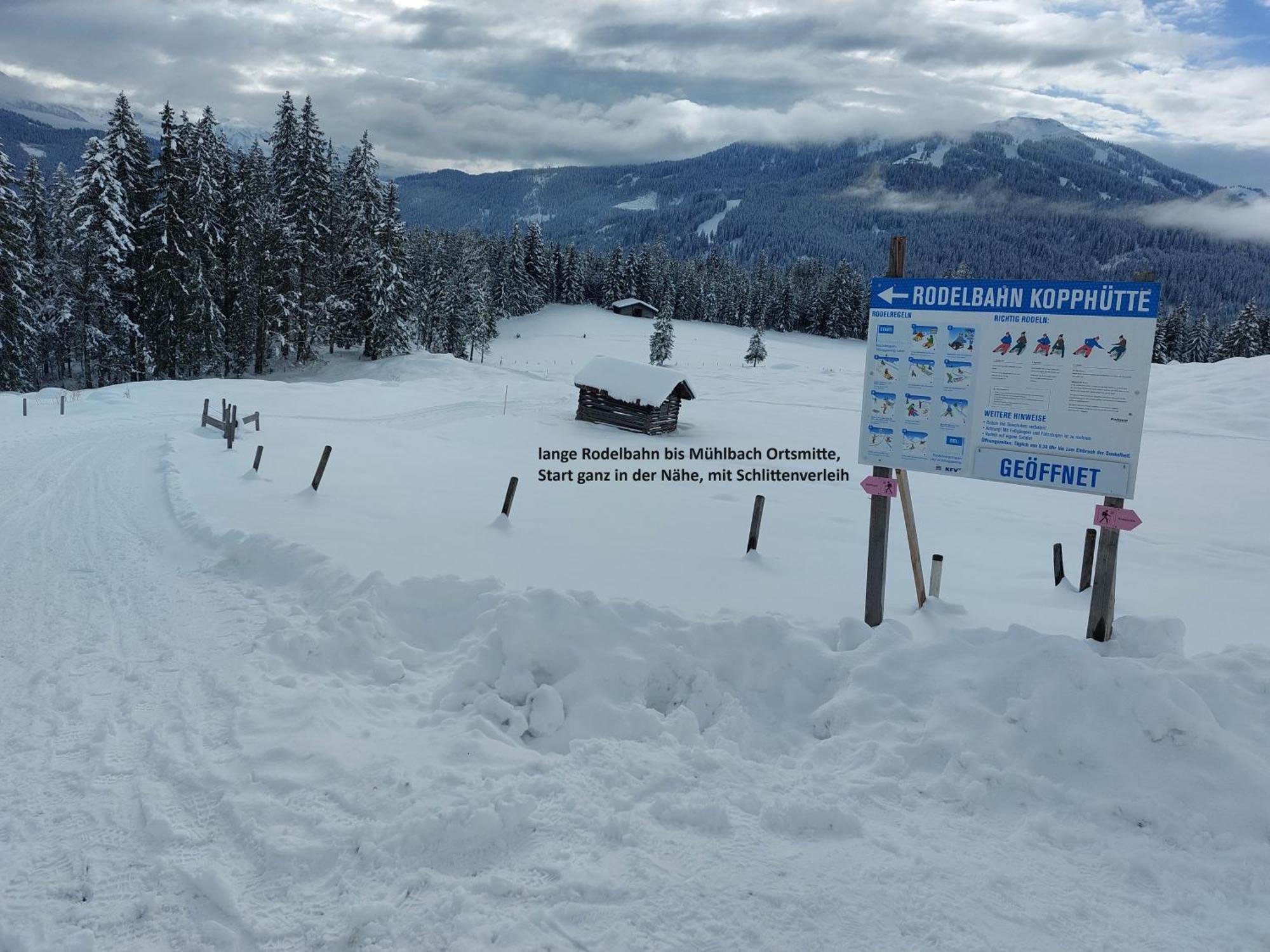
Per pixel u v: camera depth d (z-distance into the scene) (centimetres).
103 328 4388
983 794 481
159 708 595
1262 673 570
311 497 1443
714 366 7856
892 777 502
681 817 445
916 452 725
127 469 1767
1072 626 809
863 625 680
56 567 997
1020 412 677
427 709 601
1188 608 1032
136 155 4375
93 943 359
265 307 4975
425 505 1482
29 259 4425
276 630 730
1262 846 428
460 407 3756
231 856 418
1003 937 365
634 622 676
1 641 739
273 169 5169
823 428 3750
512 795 457
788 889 388
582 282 13550
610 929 361
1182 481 2481
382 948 355
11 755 527
